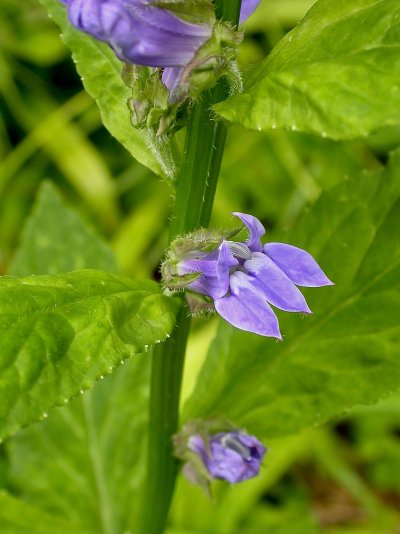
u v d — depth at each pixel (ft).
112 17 0.57
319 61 0.57
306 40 0.59
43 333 0.58
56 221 0.94
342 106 0.54
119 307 0.61
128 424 0.91
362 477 1.15
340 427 1.17
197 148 0.63
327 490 1.20
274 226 1.28
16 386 0.56
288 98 0.56
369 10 0.57
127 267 1.22
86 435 0.91
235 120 0.58
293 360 0.74
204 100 0.62
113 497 0.90
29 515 0.81
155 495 0.76
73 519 0.89
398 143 1.30
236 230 0.62
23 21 1.40
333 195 0.74
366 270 0.73
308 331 0.74
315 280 0.60
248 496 0.96
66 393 0.57
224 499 0.96
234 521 0.96
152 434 0.73
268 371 0.75
